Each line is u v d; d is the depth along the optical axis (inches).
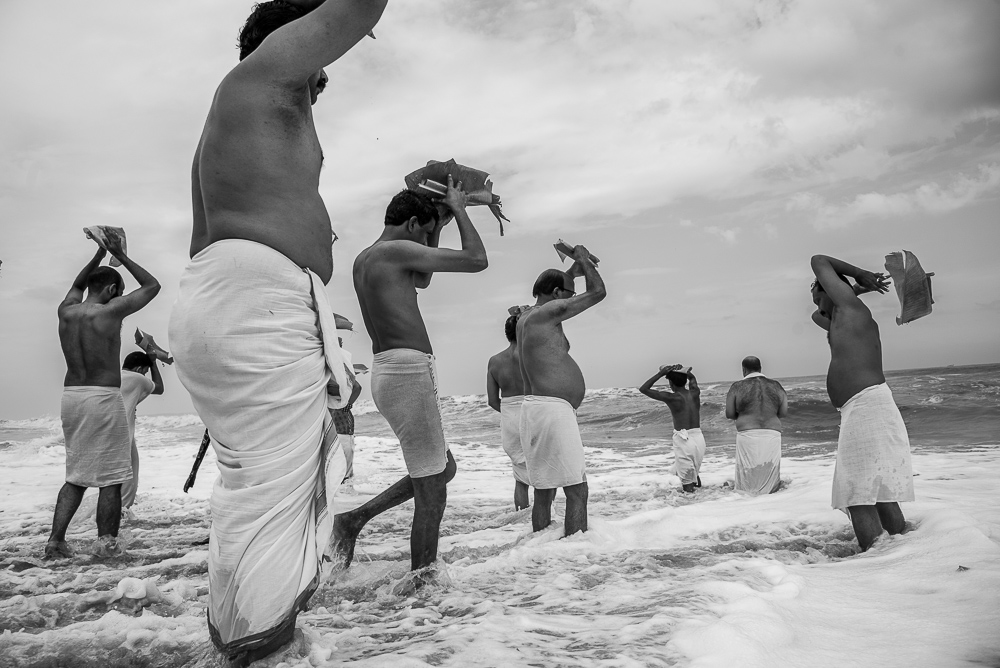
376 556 178.4
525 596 125.5
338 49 91.4
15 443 874.8
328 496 92.7
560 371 210.2
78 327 215.5
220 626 84.0
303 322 91.0
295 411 88.0
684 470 358.3
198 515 293.0
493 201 159.0
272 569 84.2
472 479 446.3
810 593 117.6
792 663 82.0
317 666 83.7
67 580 160.2
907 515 183.8
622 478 418.9
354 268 157.6
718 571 138.2
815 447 612.7
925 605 107.2
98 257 243.1
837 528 193.2
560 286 226.8
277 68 91.1
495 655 85.7
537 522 216.1
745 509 240.8
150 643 96.7
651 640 90.4
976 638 88.8
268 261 88.0
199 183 95.7
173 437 1209.4
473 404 1530.5
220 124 91.3
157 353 314.7
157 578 154.8
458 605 121.4
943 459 389.1
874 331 180.4
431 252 146.8
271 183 91.2
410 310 147.9
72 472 209.9
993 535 154.7
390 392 145.0
